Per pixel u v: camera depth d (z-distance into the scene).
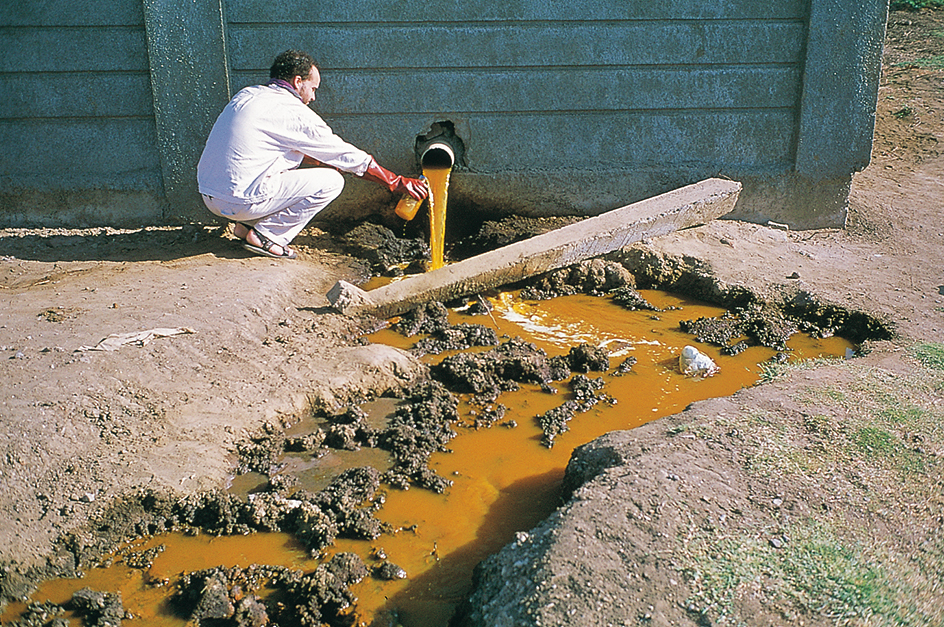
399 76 6.47
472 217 6.87
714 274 5.98
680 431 3.75
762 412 3.94
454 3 6.31
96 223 6.67
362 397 4.59
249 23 6.31
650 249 6.25
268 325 5.12
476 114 6.61
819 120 6.65
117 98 6.42
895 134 8.73
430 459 4.14
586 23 6.42
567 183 6.79
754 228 6.80
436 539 3.59
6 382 4.04
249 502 3.69
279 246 6.11
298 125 5.74
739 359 5.16
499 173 6.74
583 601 2.77
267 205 5.84
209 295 5.27
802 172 6.79
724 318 5.60
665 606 2.77
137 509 3.63
